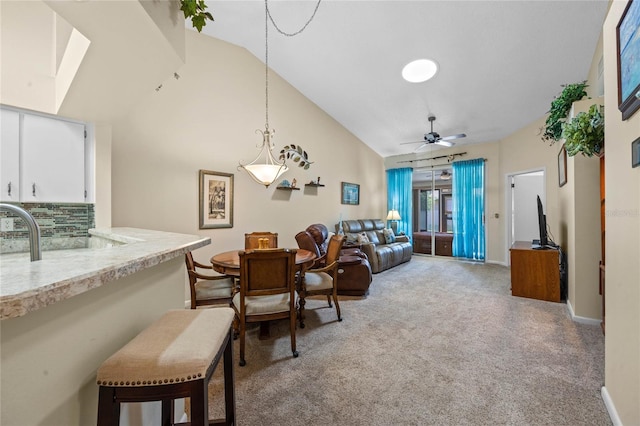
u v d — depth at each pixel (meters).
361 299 3.71
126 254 1.03
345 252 4.34
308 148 5.18
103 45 1.49
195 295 2.54
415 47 3.57
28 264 0.84
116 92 2.01
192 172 3.56
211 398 1.79
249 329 2.80
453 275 4.99
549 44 3.21
